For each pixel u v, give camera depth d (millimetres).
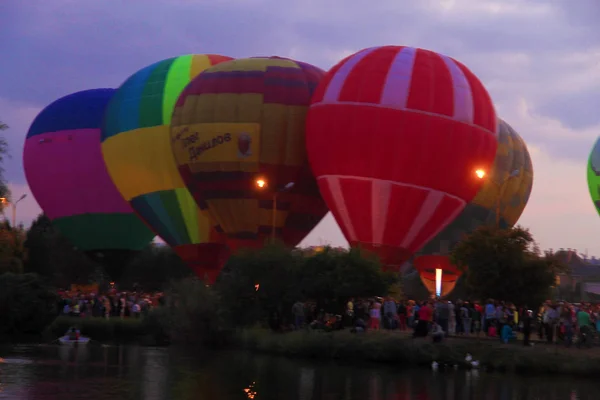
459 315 34000
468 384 23562
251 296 34656
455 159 39156
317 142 40250
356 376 24859
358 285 33438
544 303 33969
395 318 34781
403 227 39438
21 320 40125
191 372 25469
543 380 24672
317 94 41219
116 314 44562
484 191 48688
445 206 39656
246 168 42281
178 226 47125
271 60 44656
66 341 36188
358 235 39719
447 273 48219
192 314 35188
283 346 30969
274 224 41375
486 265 30984
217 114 42625
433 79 39688
